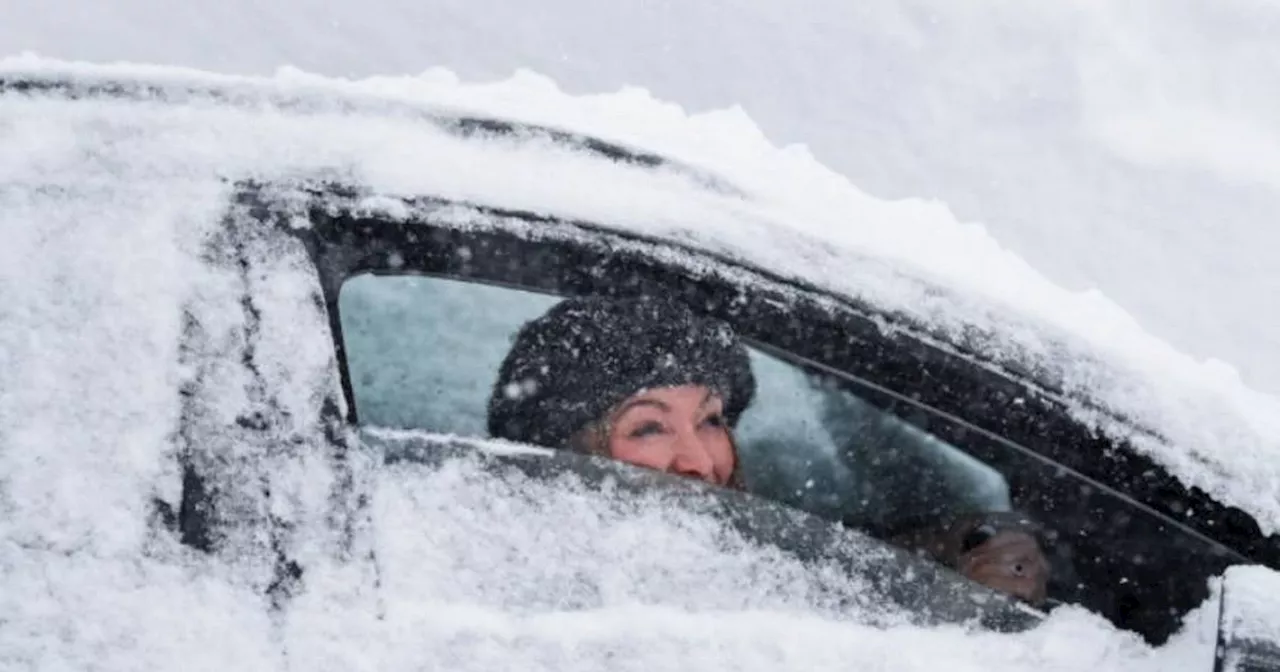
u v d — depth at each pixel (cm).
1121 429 557
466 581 487
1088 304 700
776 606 502
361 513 491
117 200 525
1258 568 504
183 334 505
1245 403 603
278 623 477
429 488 500
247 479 491
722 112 916
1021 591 595
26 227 521
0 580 478
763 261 562
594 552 498
